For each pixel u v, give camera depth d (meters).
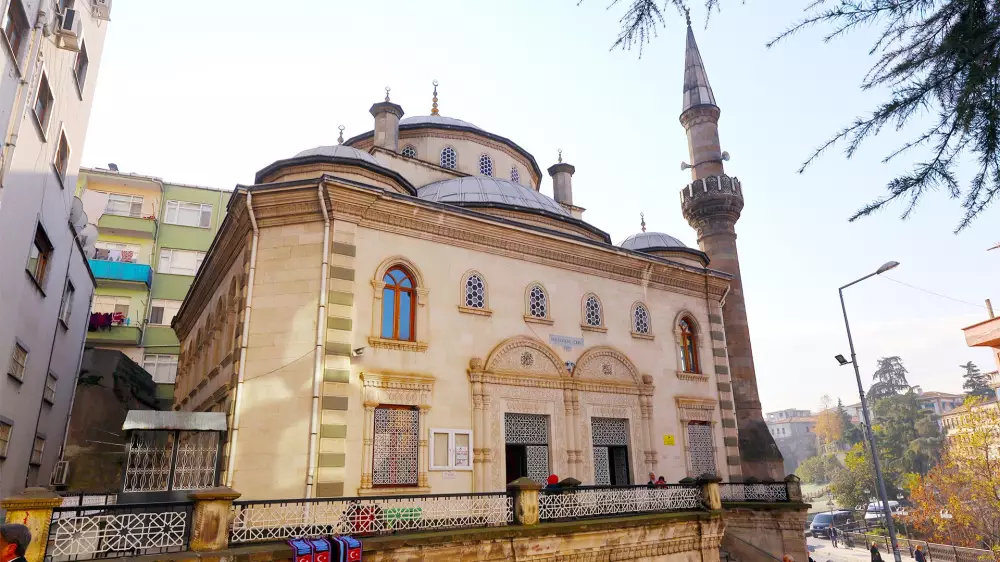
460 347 17.19
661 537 15.66
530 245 19.44
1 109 11.09
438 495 12.74
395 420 15.66
